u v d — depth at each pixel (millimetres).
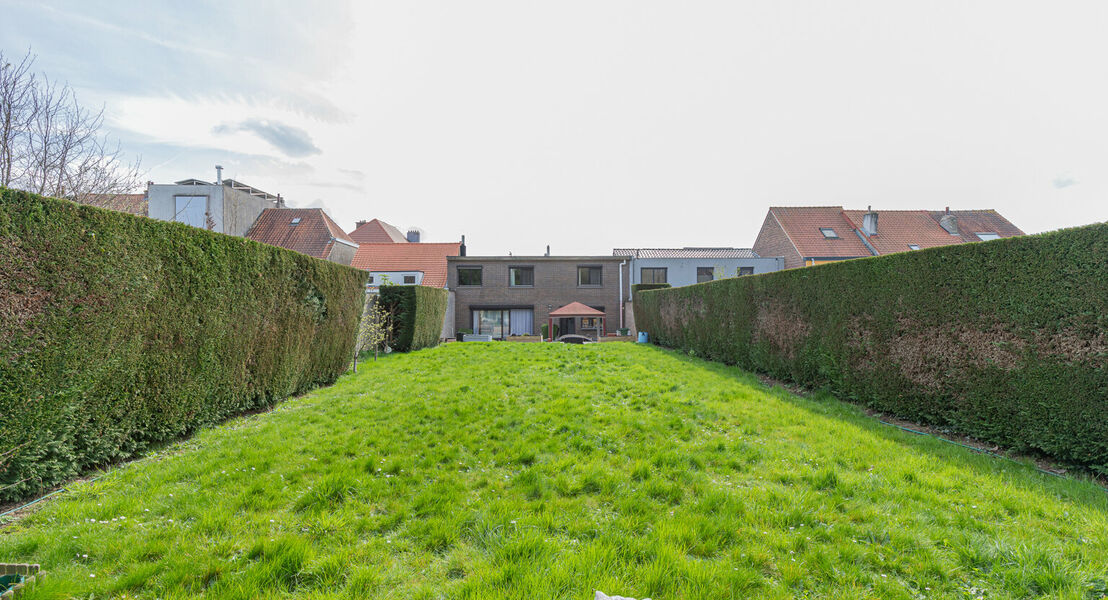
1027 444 4148
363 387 7492
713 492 3143
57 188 7812
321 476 3488
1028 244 4156
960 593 2115
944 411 5023
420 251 26484
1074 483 3408
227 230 22656
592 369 8758
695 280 25828
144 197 12062
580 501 3094
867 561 2365
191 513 2822
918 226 26766
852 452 4102
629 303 25000
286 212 25391
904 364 5551
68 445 3436
